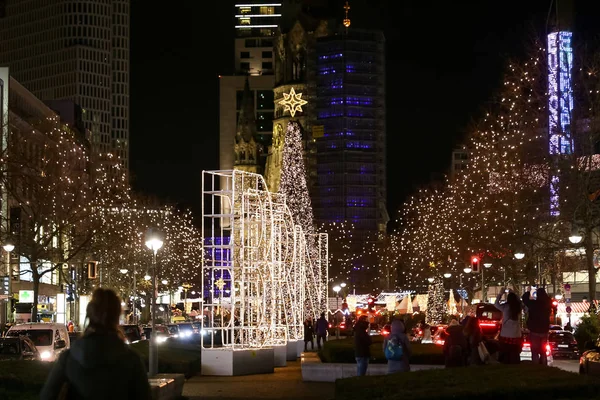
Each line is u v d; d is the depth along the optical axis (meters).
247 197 39.03
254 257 39.44
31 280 97.12
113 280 97.94
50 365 22.20
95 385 7.75
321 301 69.88
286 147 138.75
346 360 35.06
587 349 23.16
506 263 69.12
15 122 93.56
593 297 43.16
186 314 134.00
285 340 44.31
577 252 69.56
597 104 44.75
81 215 72.81
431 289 98.56
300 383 34.00
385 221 198.88
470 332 24.34
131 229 92.38
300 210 135.75
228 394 29.75
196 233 136.25
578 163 46.06
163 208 130.25
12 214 69.12
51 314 90.44
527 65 51.72
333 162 199.25
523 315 55.84
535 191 57.97
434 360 32.62
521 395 14.88
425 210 114.88
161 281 108.50
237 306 41.09
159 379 24.92
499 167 63.78
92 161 94.50
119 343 7.93
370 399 15.73
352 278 177.25
